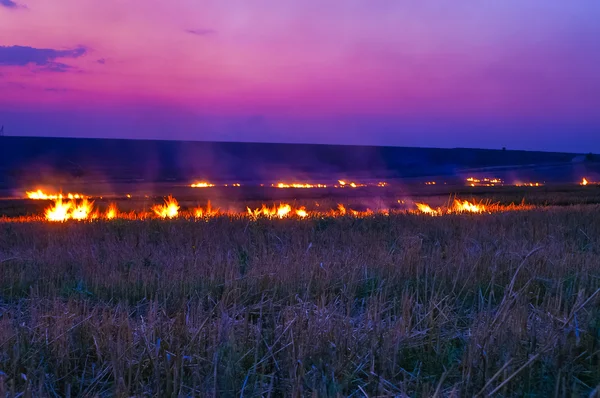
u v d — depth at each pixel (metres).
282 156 169.12
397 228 13.45
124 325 5.37
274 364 4.83
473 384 4.30
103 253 10.36
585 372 4.64
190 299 6.91
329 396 4.12
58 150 160.62
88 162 140.50
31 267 8.84
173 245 11.07
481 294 6.79
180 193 47.91
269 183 85.75
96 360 5.06
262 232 12.37
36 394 4.29
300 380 4.14
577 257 8.74
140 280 7.73
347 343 5.04
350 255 9.08
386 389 4.41
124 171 116.12
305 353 4.71
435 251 9.32
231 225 14.02
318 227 13.53
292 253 9.15
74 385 4.60
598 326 5.23
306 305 6.31
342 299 6.49
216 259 8.91
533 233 12.63
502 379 4.41
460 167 154.62
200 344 5.05
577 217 15.86
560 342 4.90
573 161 170.88
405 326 5.39
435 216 16.22
